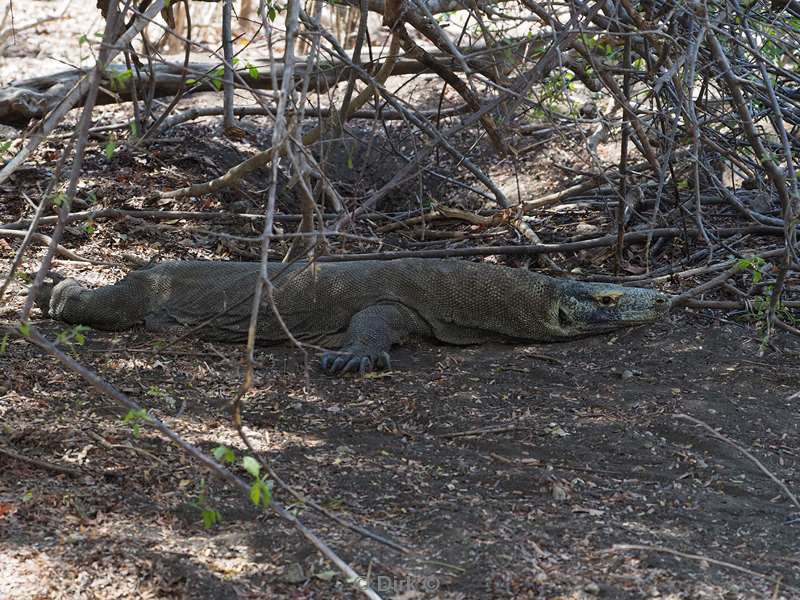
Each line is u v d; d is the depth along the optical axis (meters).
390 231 11.81
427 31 7.61
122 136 12.69
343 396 7.59
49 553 5.07
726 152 9.30
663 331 9.04
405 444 6.73
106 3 10.37
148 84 11.99
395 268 9.05
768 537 5.57
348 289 8.94
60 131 12.81
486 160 13.16
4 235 10.48
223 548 5.20
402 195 12.83
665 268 10.09
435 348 9.03
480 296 8.97
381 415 7.23
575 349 8.87
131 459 6.14
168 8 9.55
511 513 5.72
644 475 6.34
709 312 9.48
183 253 10.75
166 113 9.63
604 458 6.57
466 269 9.05
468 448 6.72
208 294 9.04
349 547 5.20
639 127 8.43
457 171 13.00
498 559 5.14
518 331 9.03
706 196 11.35
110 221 11.02
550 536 5.43
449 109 13.31
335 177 12.78
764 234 10.61
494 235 11.37
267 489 3.97
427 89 14.22
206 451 6.34
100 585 4.86
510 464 6.43
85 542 5.19
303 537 5.29
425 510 5.70
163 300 9.09
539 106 7.79
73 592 4.80
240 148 13.09
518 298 8.97
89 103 4.59
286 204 12.32
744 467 6.50
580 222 11.62
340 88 13.84
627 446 6.74
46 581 4.85
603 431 6.97
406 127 13.18
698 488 6.20
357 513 5.66
